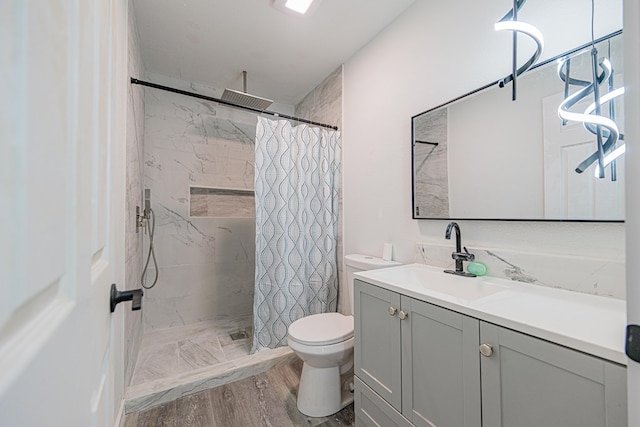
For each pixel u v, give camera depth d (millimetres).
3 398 219
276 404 1582
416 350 1052
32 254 277
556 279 1061
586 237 1003
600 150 958
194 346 2205
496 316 796
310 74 2518
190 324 2666
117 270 1146
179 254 2627
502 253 1230
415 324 1057
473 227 1365
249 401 1604
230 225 2879
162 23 1832
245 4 1669
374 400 1245
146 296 2477
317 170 2322
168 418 1458
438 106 1520
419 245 1625
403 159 1759
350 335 1534
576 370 645
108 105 686
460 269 1349
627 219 431
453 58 1457
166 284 2568
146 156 2467
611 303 893
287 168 2178
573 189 1024
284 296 2143
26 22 266
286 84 2711
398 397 1125
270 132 2141
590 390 624
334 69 2432
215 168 2795
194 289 2695
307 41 2037
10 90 243
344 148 2330
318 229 2316
